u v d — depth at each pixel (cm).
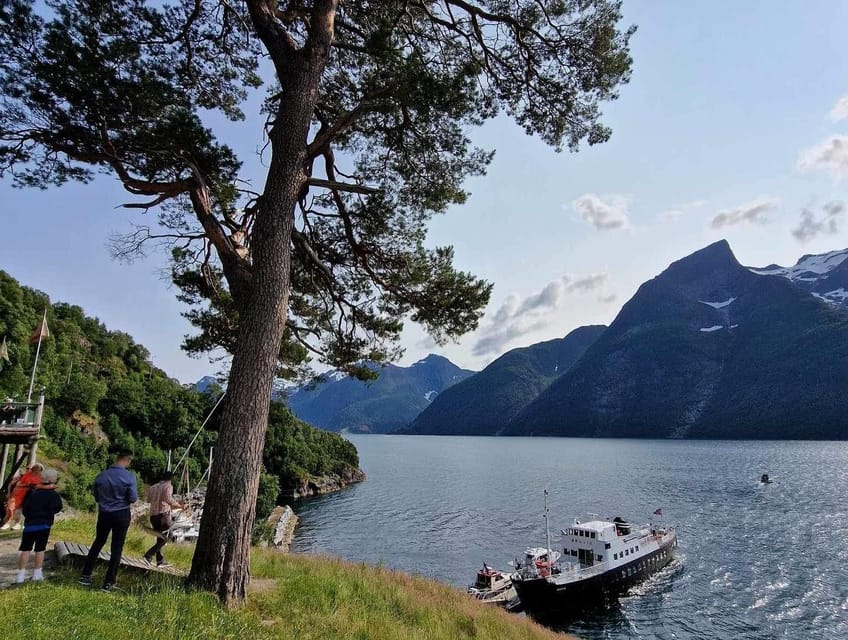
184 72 1021
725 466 10212
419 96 893
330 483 8838
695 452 14038
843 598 2888
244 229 942
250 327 725
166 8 951
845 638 2409
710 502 6141
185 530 2806
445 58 1101
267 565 1062
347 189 874
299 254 1083
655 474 9225
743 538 4331
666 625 2667
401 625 795
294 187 794
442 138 1058
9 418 1327
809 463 10144
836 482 7475
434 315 1112
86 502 3775
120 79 855
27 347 5312
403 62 900
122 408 6347
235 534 660
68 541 951
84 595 569
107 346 7844
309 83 830
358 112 920
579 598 2894
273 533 4531
